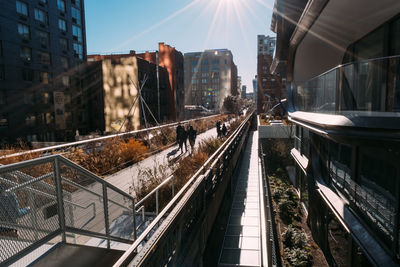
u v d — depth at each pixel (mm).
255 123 48531
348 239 6961
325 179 10195
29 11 33594
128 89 42594
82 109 43688
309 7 8078
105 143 11359
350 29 9102
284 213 12312
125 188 8047
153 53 57969
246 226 8609
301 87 11922
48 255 2818
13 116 31375
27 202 2471
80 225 3275
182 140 13961
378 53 8062
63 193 3023
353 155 7211
